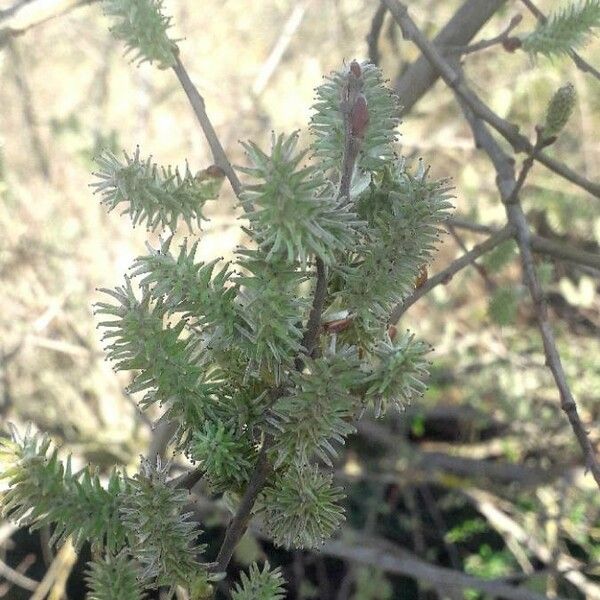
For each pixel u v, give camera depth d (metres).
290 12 0.96
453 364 0.97
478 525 0.92
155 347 0.18
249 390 0.19
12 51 0.78
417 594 1.00
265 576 0.20
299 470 0.18
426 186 0.18
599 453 0.77
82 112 0.95
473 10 0.46
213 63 0.99
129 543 0.19
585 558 0.93
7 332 0.84
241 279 0.17
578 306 0.93
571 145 0.94
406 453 0.90
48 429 0.86
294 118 0.81
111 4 0.26
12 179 0.79
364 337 0.18
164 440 0.40
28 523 0.20
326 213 0.15
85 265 0.87
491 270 0.47
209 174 0.26
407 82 0.48
